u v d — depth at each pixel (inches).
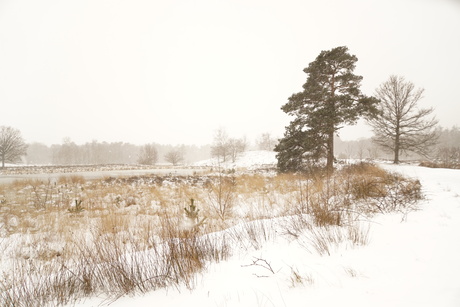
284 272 113.4
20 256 179.0
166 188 510.6
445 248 118.5
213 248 152.0
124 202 361.4
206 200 348.2
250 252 146.0
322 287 95.8
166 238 167.0
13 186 569.3
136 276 123.0
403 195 233.6
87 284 120.8
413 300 80.9
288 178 525.7
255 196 373.4
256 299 93.5
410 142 878.4
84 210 317.1
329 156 625.3
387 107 887.7
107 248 151.8
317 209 194.5
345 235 150.0
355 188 268.2
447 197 238.5
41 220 267.7
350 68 649.6
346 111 585.3
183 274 121.3
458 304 76.0
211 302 95.8
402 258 112.7
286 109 661.9
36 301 113.4
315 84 659.4
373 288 90.7
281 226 186.1
